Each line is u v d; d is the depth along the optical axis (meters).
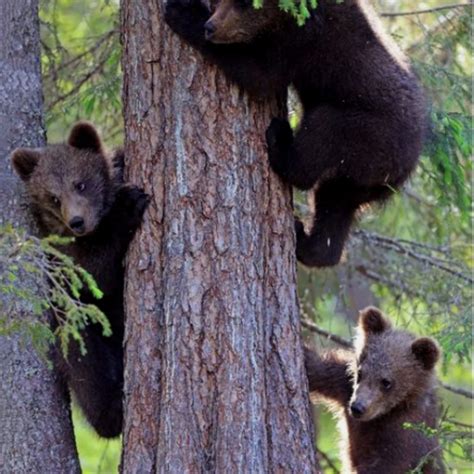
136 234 11.43
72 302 9.57
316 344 17.70
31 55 13.22
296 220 13.37
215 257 10.97
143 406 11.05
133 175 11.48
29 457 12.44
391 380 13.35
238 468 10.59
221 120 11.24
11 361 12.45
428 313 16.25
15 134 13.12
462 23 16.16
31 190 13.05
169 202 11.17
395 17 17.55
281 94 12.07
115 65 15.56
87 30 18.81
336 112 12.69
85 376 13.07
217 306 10.89
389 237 18.45
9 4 13.03
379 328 13.82
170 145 11.22
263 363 10.96
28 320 10.76
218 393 10.74
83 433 21.28
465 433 11.46
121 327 13.46
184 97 11.23
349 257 17.94
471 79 15.81
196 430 10.70
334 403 14.33
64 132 17.09
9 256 9.63
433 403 13.80
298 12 11.82
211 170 11.12
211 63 11.28
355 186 13.35
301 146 12.27
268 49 12.07
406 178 13.24
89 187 13.02
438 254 18.45
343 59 12.64
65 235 12.91
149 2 11.38
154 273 11.25
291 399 11.11
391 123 12.70
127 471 11.02
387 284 18.17
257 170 11.37
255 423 10.73
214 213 11.05
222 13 11.53
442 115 14.76
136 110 11.41
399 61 13.16
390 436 13.54
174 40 11.31
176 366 10.83
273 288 11.26
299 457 11.00
